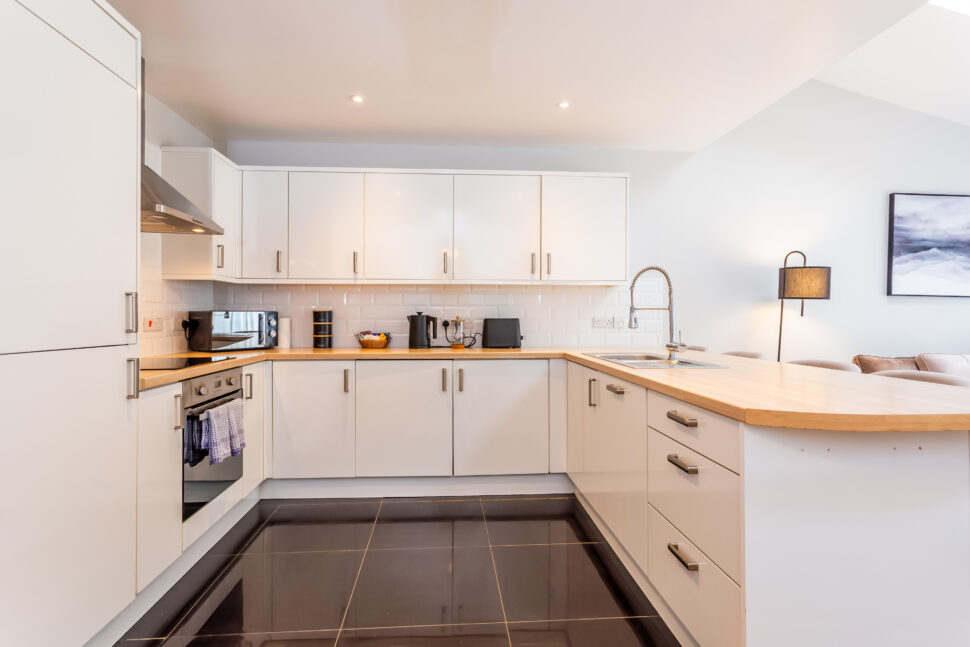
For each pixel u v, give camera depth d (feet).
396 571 6.97
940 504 3.95
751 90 9.02
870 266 13.25
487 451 10.09
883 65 12.07
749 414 3.79
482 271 11.05
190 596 6.31
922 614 3.93
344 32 7.13
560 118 10.35
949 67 11.61
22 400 3.88
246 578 6.77
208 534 7.63
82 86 4.52
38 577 4.05
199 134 10.96
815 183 13.08
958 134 13.48
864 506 3.91
